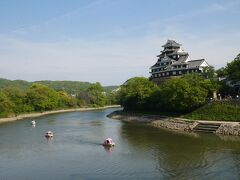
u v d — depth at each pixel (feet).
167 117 327.47
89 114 532.73
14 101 501.97
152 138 242.78
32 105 543.39
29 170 165.68
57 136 270.05
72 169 164.86
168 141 227.20
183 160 173.58
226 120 265.13
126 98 434.71
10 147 225.56
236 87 330.95
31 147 224.33
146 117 364.38
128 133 274.57
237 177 141.59
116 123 362.94
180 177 145.28
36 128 330.13
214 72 394.93
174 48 492.13
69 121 403.13
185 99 301.22
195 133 255.50
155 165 166.40
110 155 192.34
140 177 147.64
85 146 222.48
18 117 464.65
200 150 194.49
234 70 306.96
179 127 282.36
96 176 151.84
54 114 545.03
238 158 172.24
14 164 178.50
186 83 306.96
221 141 217.77
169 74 477.36
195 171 153.17
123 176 150.10
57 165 173.58
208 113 284.82
